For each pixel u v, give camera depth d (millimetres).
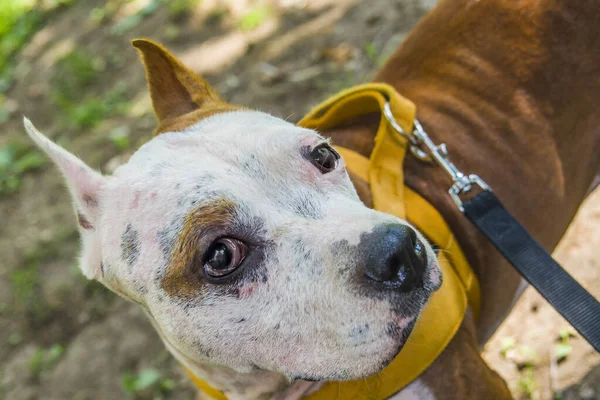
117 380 980
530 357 820
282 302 585
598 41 717
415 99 729
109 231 628
